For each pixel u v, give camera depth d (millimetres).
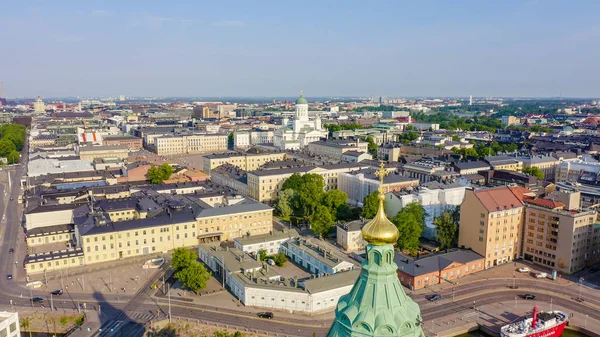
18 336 131375
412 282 176875
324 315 157875
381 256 45031
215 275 190875
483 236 197000
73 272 191625
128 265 199750
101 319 153750
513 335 138000
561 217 191625
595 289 177875
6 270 192250
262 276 173875
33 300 166500
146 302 166000
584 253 196375
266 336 143250
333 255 188000
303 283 165000
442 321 153000
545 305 164875
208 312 158625
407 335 44094
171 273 191625
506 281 184750
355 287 46406
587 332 147875
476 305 164500
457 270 187625
